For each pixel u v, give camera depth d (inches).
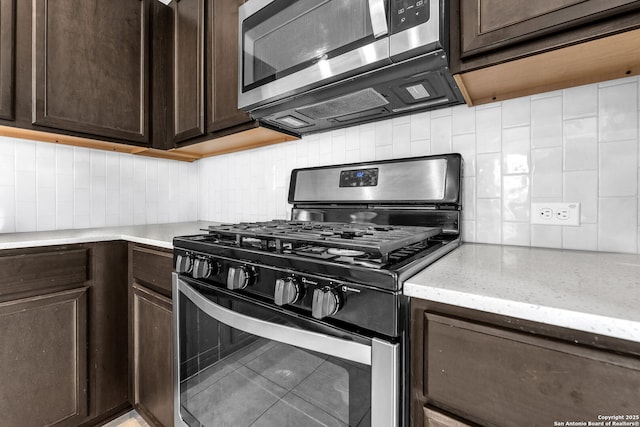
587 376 15.1
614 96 32.1
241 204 70.1
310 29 38.5
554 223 35.4
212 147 66.9
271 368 29.3
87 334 48.1
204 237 41.0
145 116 62.1
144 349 49.0
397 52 31.1
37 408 43.3
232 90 51.8
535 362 16.4
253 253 29.6
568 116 34.5
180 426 40.6
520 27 26.4
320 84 38.2
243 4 47.4
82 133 54.3
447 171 39.8
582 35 24.2
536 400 16.4
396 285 20.6
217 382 35.4
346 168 48.8
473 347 18.5
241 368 32.3
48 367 44.2
